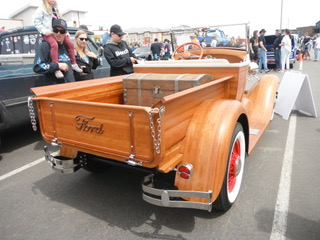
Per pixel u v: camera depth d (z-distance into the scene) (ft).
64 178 10.39
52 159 8.14
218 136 6.79
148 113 5.48
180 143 6.94
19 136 15.58
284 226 7.22
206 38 14.94
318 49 58.08
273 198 8.50
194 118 7.20
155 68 11.07
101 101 9.43
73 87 8.64
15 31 16.53
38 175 10.72
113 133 6.31
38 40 16.05
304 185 9.19
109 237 7.07
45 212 8.26
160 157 5.73
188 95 6.84
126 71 14.79
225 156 6.80
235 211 7.92
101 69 17.43
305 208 7.95
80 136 7.01
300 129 14.83
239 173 8.53
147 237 7.02
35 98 7.47
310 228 7.12
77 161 8.42
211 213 7.88
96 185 9.78
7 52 17.51
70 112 7.00
